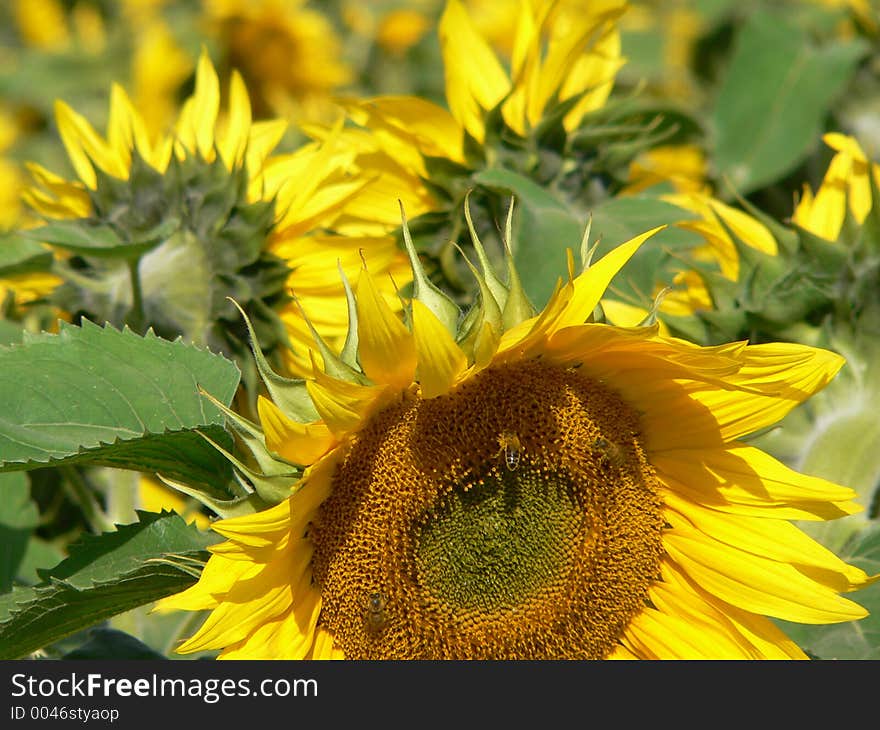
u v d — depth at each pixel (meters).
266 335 1.26
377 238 1.27
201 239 1.27
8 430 1.16
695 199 1.29
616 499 1.16
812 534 1.24
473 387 1.15
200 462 1.15
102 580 1.12
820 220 1.28
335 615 1.14
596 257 1.23
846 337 1.25
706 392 1.17
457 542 1.15
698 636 1.17
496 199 1.28
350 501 1.14
